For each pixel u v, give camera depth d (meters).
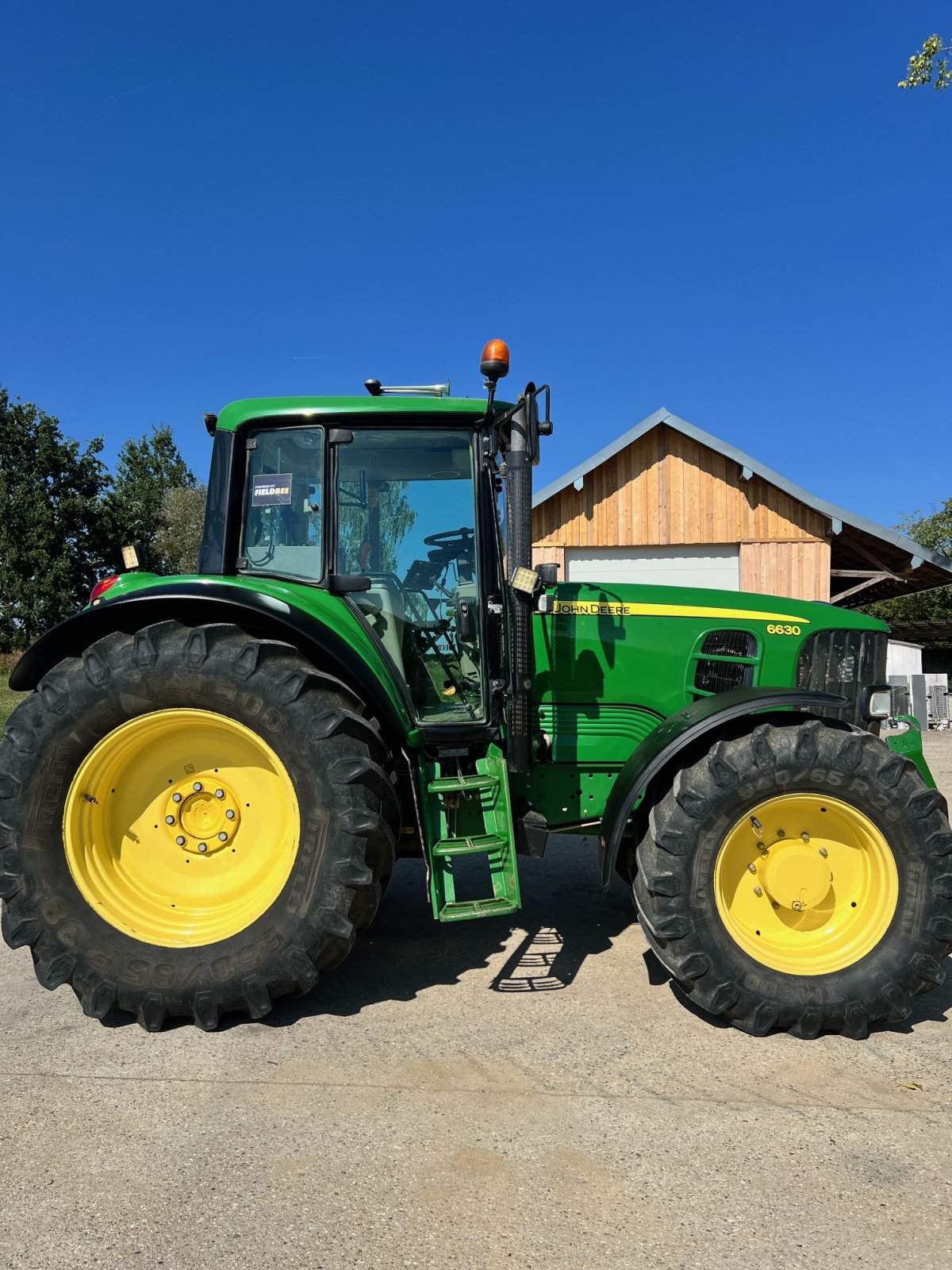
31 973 3.40
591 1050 2.67
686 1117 2.28
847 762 2.84
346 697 2.97
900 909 2.81
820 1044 2.74
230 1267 1.73
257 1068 2.56
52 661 3.23
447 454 3.40
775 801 2.87
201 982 2.80
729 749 2.88
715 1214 1.87
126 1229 1.84
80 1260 1.75
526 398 3.12
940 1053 2.67
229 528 3.36
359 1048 2.70
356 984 3.22
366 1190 1.96
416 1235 1.81
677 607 3.66
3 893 2.85
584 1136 2.18
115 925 2.87
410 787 3.34
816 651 3.68
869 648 3.72
